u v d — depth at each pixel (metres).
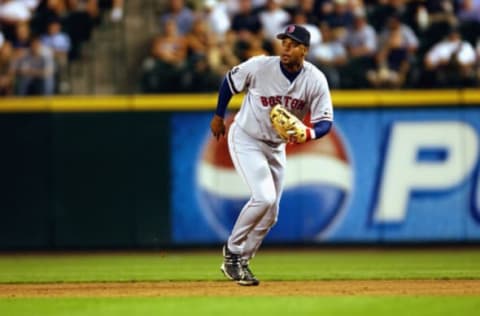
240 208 53.62
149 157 53.50
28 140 53.06
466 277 37.25
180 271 41.06
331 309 27.25
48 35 55.88
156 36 56.81
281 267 43.50
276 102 30.17
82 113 53.16
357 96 53.94
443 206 54.50
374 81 54.97
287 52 29.36
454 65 55.34
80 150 53.22
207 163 53.59
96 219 53.38
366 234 54.34
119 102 53.25
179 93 54.44
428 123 54.19
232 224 53.75
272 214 31.20
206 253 52.44
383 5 56.50
